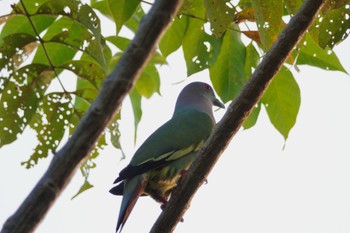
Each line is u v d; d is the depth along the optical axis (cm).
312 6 839
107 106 558
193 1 1058
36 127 952
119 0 919
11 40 923
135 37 573
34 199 529
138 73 570
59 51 1026
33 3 1021
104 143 977
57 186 537
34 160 952
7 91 929
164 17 577
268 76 861
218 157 912
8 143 937
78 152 547
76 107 1049
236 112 880
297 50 1009
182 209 926
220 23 898
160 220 930
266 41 911
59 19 1033
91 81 953
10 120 934
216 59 1070
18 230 521
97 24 908
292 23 845
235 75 1104
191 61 1071
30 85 933
